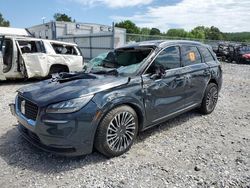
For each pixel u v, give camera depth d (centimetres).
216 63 615
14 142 434
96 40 2284
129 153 400
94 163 368
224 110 663
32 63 955
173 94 472
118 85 381
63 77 445
